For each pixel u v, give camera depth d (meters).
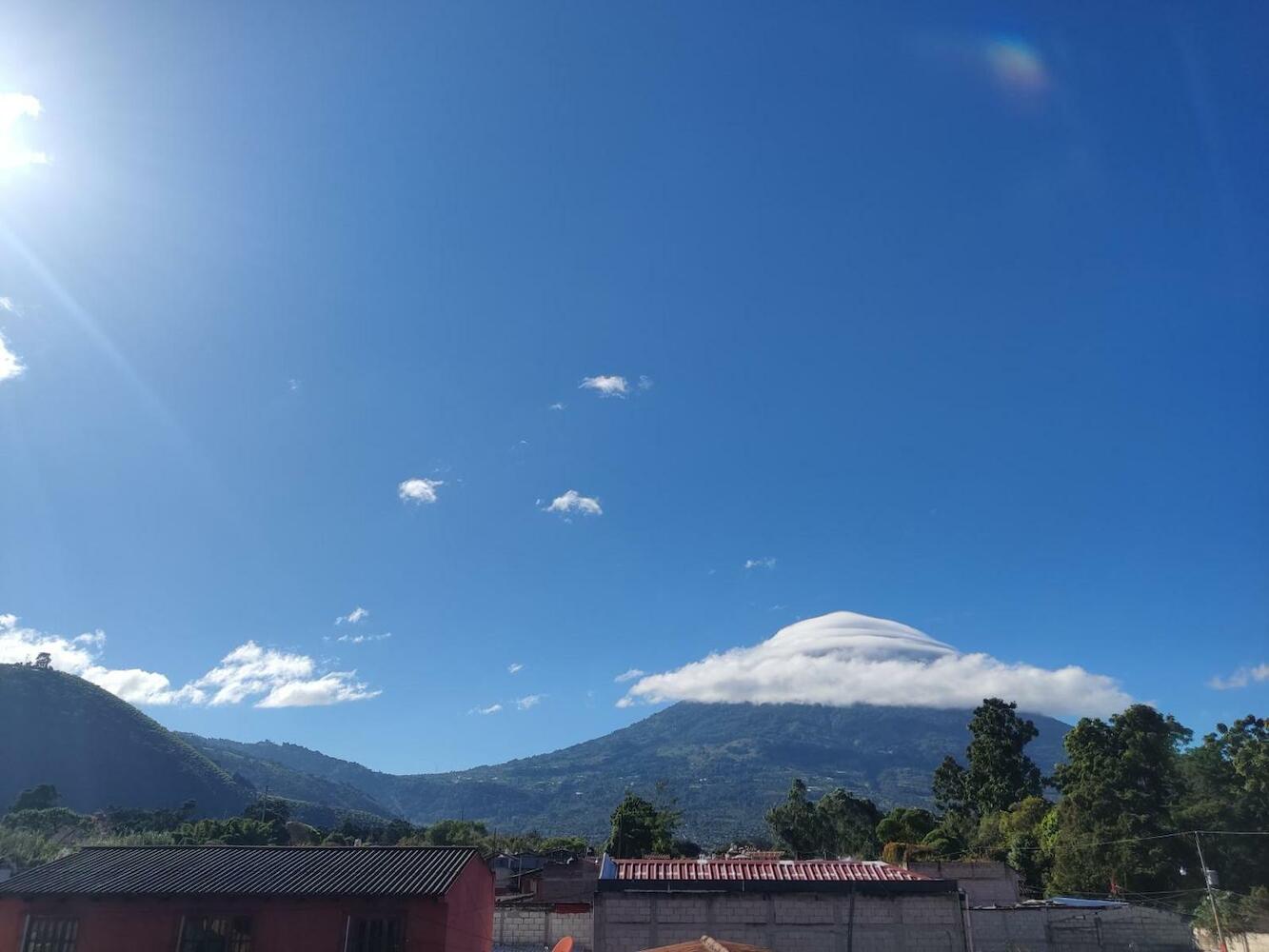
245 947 26.52
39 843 54.50
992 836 76.50
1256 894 48.91
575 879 55.41
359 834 121.31
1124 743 61.75
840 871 29.53
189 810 118.88
